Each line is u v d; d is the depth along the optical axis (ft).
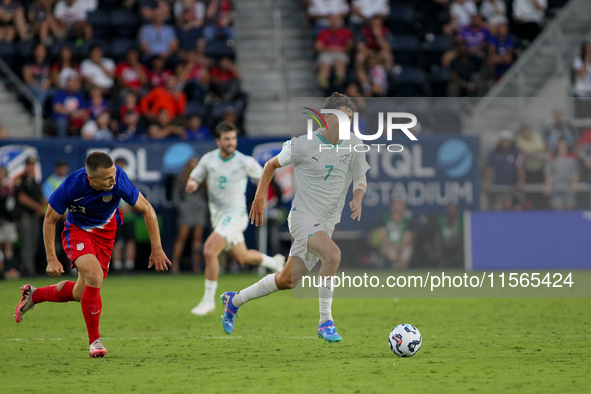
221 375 60.59
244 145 187.42
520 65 210.79
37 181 180.65
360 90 224.12
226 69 227.61
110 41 240.12
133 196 71.26
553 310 111.96
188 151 188.24
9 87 216.33
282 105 233.96
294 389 54.39
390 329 91.15
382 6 248.93
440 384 56.13
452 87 230.07
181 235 186.70
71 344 79.97
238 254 112.37
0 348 77.10
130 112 205.87
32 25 240.32
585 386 55.26
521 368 63.31
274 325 95.96
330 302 76.38
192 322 99.55
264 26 256.73
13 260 179.42
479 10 256.11
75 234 72.08
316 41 237.25
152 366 65.36
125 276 184.03
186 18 238.48
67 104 207.31
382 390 53.83
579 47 219.00
